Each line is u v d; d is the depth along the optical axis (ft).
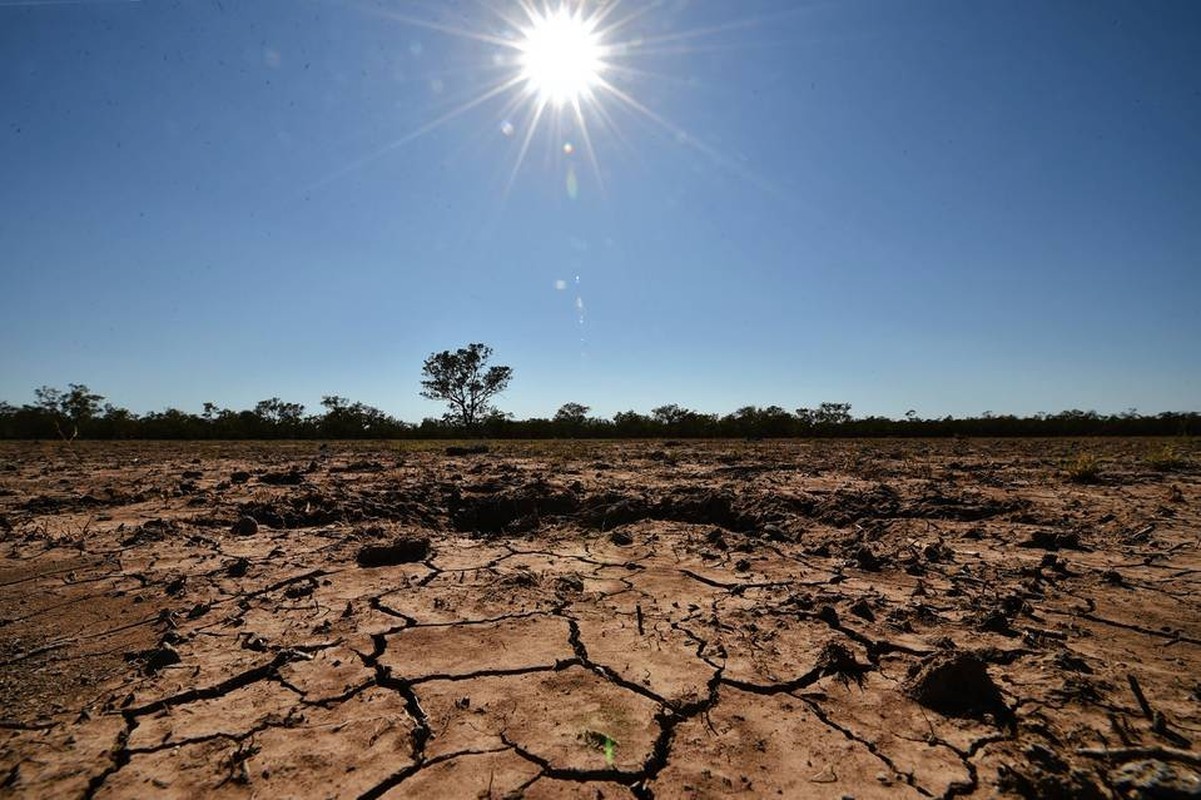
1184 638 8.48
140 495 20.65
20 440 95.71
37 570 11.90
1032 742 5.89
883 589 10.82
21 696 6.91
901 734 6.17
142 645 8.36
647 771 5.61
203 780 5.45
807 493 20.22
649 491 20.66
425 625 9.11
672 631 8.87
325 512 17.39
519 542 14.78
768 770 5.61
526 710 6.68
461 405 168.45
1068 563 12.39
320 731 6.25
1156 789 5.02
